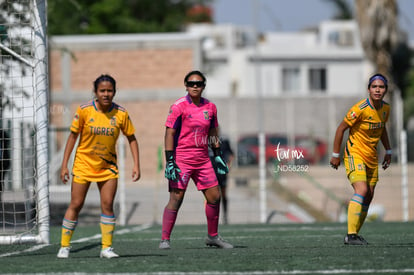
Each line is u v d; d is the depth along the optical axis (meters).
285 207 70.44
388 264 21.56
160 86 95.62
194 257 24.31
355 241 28.64
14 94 45.44
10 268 22.31
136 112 95.75
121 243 33.75
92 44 96.00
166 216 28.66
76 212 25.70
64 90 95.75
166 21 178.88
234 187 73.31
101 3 153.38
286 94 167.00
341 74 168.25
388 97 106.31
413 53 151.12
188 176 28.20
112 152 25.33
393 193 78.06
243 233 41.00
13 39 40.88
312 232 40.72
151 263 22.75
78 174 25.14
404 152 60.62
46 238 31.94
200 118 27.50
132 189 64.38
